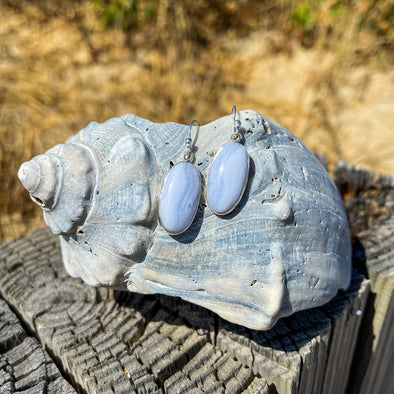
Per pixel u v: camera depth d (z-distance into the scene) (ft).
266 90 1.54
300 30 1.74
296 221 0.44
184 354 0.48
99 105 1.39
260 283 0.43
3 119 1.25
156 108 1.38
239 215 0.44
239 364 0.48
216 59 1.64
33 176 0.44
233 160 0.42
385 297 0.57
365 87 1.55
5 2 1.84
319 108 1.44
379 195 0.72
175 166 0.44
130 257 0.46
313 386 0.52
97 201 0.45
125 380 0.45
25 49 1.63
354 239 0.62
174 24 1.61
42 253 0.64
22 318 0.56
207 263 0.44
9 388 0.45
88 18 1.77
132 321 0.53
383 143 1.31
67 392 0.45
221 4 1.80
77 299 0.56
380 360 0.64
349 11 1.60
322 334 0.49
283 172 0.45
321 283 0.46
